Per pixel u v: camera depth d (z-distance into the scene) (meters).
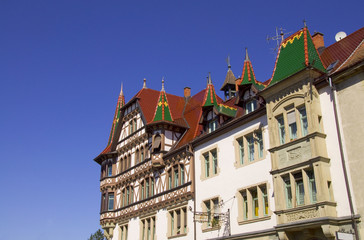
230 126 24.42
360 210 16.31
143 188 32.34
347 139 17.48
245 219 22.22
